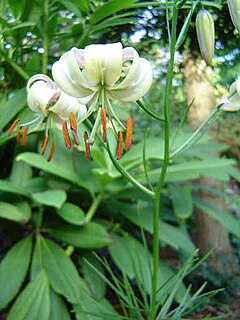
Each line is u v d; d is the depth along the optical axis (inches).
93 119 12.3
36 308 10.5
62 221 12.6
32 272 11.3
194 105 21.7
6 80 14.9
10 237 14.3
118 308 14.4
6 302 10.6
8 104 12.6
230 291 17.6
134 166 12.7
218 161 13.7
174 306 14.8
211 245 21.5
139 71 6.5
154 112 7.4
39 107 7.4
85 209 14.2
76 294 10.9
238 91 7.6
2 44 14.2
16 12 14.1
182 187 14.5
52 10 14.0
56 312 10.9
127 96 6.6
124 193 13.3
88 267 12.3
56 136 12.7
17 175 13.0
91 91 6.6
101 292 11.9
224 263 18.9
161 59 21.3
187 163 13.5
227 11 17.0
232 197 34.2
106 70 6.3
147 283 11.9
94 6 16.2
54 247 11.9
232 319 15.9
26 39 16.3
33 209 13.2
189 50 20.4
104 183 12.4
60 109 7.3
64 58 6.6
